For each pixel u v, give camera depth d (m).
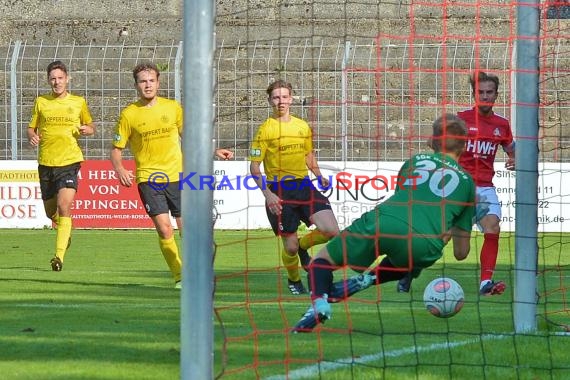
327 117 53.22
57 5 63.25
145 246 37.88
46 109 29.42
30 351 14.65
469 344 15.52
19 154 53.50
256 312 19.58
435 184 16.22
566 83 52.06
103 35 60.91
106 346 15.12
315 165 23.73
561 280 26.23
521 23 17.17
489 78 23.88
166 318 18.47
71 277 26.91
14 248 36.97
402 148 52.00
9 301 21.28
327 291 16.17
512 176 43.81
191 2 11.66
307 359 14.03
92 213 46.38
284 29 57.81
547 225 44.25
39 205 46.06
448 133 16.66
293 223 23.38
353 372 13.07
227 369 13.24
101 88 53.25
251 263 31.47
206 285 11.61
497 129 23.94
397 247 15.96
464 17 56.50
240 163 45.53
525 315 17.27
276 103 23.52
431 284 17.91
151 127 24.11
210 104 11.73
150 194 24.09
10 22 61.50
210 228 11.69
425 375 12.91
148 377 12.67
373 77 53.75
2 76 57.28
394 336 16.41
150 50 58.53
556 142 51.16
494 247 22.98
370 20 57.91
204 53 11.68
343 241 16.02
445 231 16.11
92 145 54.53
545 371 13.27
